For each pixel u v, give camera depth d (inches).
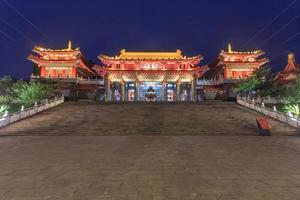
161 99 2544.3
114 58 2496.3
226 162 419.2
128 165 397.4
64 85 2171.5
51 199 250.4
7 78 1686.8
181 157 461.7
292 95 1408.7
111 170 366.3
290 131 901.8
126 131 919.0
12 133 895.1
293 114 1144.8
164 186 291.1
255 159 443.5
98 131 920.9
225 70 2615.7
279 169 371.9
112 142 676.7
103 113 1254.9
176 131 917.2
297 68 2330.2
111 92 2578.7
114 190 277.1
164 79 2507.4
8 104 1537.9
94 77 3208.7
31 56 2491.4
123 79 2527.1
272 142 669.3
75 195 261.3
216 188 284.0
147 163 411.5
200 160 434.9
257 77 1844.2
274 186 291.0
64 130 936.3
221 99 2501.2
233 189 280.5
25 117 1167.0
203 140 714.8
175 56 2600.9
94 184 298.8
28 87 1576.0
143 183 302.8
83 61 2829.7
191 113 1246.9
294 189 280.5
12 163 412.2
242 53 2632.9
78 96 2546.8
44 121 1091.3
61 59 2536.9
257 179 319.9
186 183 303.1
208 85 2625.5
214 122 1059.9
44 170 366.6
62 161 427.2
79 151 529.0
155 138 765.9
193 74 2492.6
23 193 267.4
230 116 1179.3
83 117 1168.2
